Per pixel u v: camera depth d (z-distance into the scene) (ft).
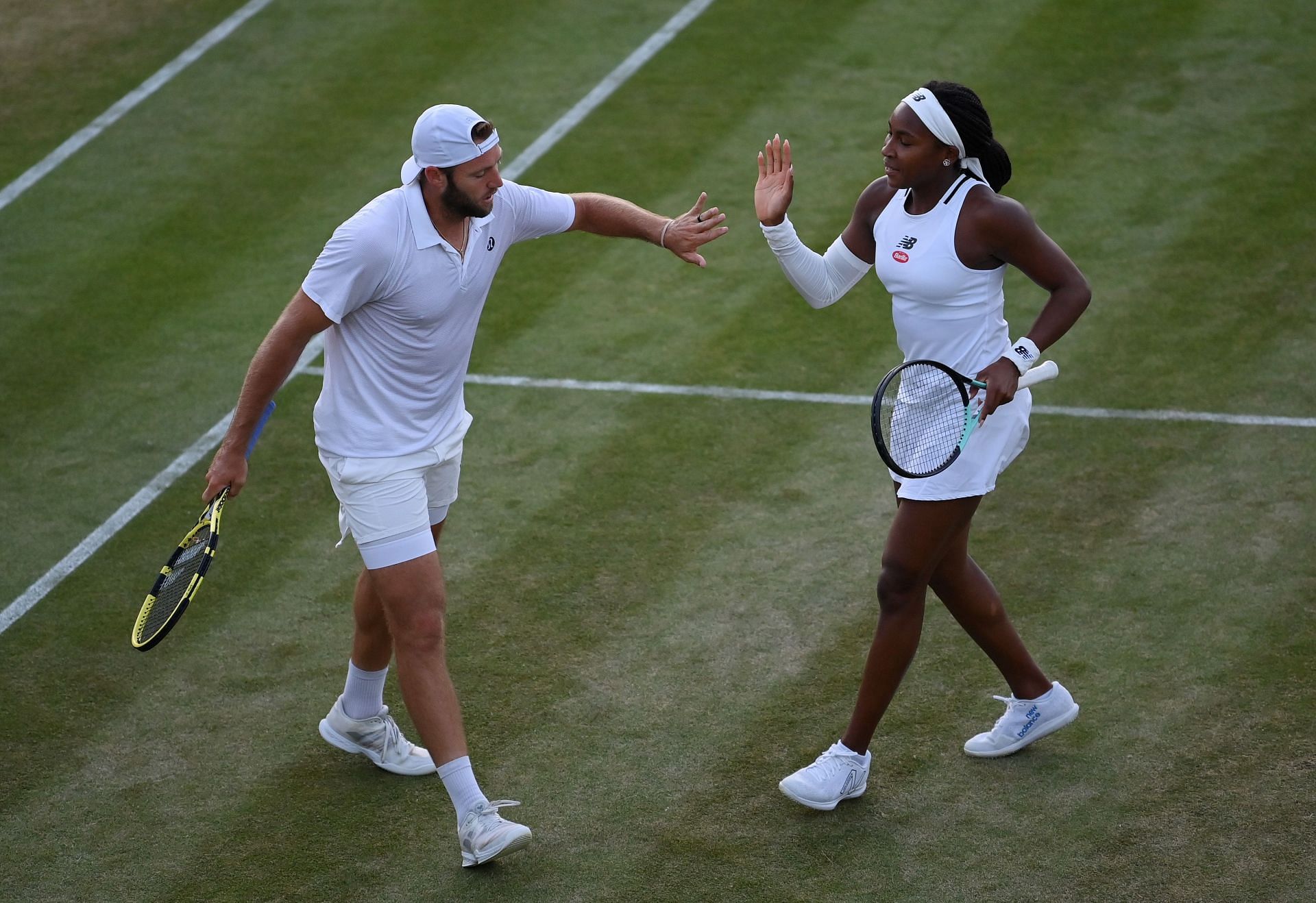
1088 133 122.11
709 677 68.18
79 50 145.89
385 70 139.54
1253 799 58.18
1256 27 136.26
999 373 53.36
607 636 71.46
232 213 118.42
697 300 104.42
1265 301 98.43
